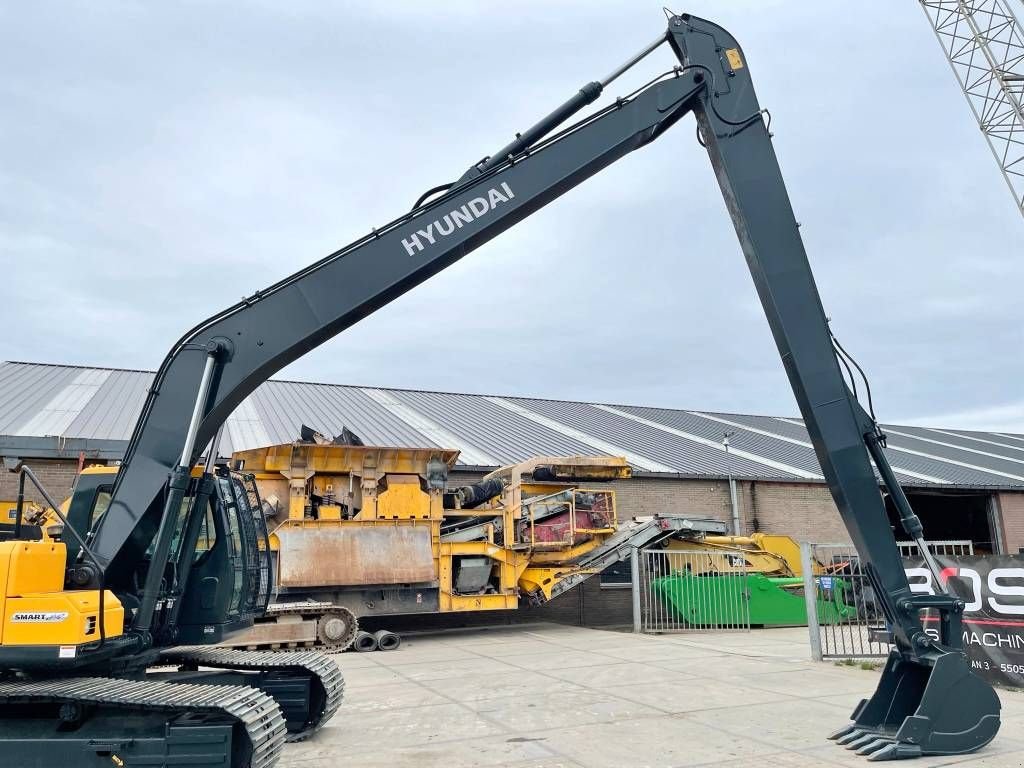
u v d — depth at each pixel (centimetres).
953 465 2839
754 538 1958
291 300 668
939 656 657
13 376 2059
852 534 700
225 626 693
